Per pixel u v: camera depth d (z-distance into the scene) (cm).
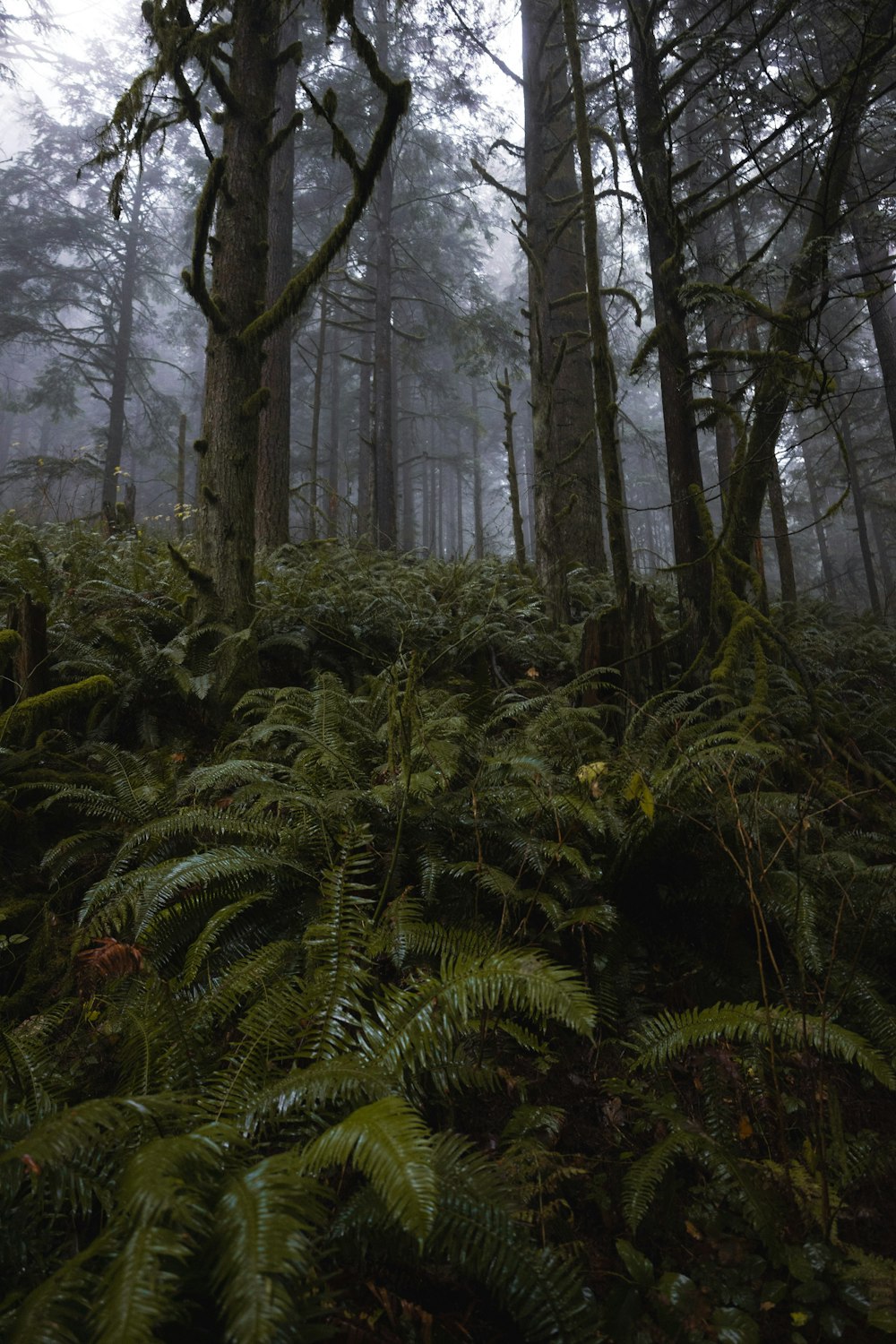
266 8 569
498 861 338
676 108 574
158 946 295
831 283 529
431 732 397
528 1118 242
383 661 603
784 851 346
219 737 477
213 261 569
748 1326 187
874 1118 265
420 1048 206
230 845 337
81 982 300
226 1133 165
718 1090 262
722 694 481
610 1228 220
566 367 1039
